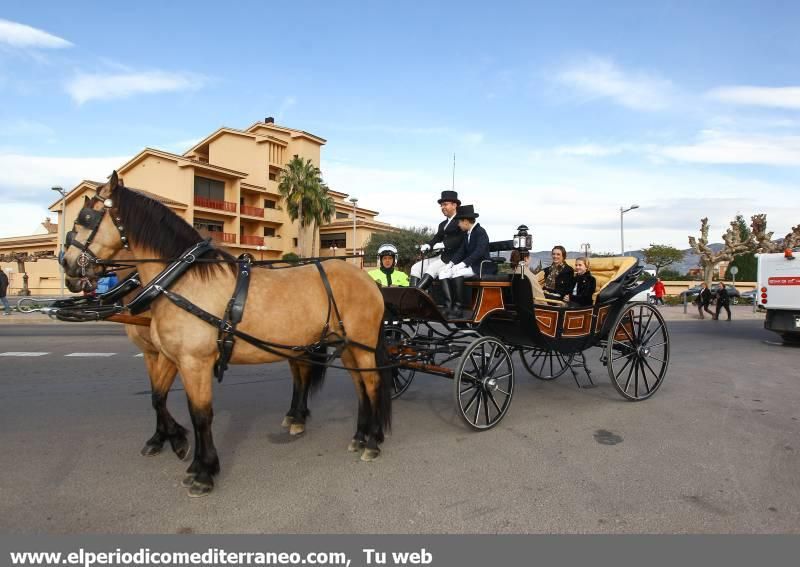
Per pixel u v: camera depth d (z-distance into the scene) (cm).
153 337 393
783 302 1166
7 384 725
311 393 534
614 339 665
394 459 451
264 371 846
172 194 3431
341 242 4462
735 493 385
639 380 798
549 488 391
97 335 1313
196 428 383
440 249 643
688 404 649
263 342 401
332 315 442
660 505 364
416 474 417
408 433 526
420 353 571
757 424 562
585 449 479
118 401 632
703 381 793
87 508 354
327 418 579
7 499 367
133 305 375
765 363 962
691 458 457
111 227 397
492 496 377
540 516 347
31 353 1000
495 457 457
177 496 374
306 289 427
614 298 652
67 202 3622
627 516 348
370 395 462
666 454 467
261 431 529
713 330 1605
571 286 734
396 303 561
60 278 3556
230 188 3741
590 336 645
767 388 743
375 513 350
